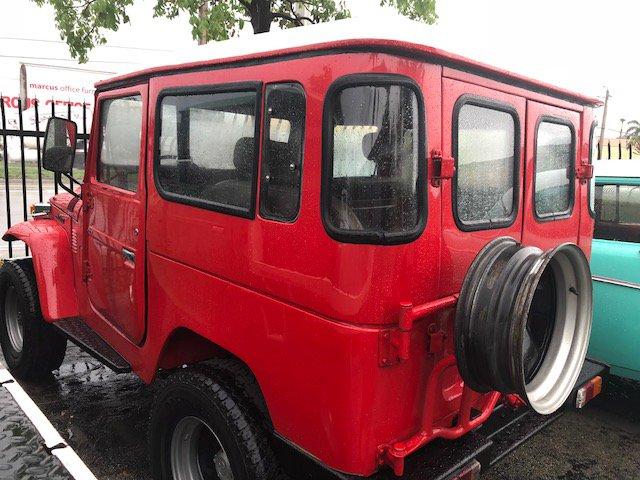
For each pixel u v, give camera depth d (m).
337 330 1.92
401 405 2.04
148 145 2.85
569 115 2.93
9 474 3.03
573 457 3.65
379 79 1.84
